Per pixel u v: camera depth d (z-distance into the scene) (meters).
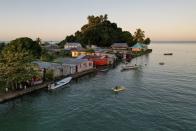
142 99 64.12
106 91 72.62
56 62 98.19
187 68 126.62
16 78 63.22
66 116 51.16
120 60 158.00
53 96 65.56
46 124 47.06
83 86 78.94
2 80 62.38
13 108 55.25
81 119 49.59
